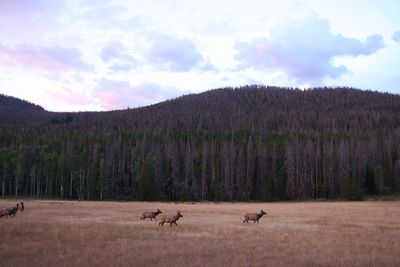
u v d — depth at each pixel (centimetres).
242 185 10669
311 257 1717
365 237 2375
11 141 13138
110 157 11194
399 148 12125
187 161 10925
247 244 2044
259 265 1544
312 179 10888
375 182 10981
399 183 11319
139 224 2955
